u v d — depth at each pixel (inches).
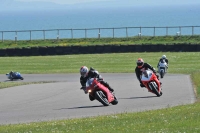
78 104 1969.7
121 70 3700.8
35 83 2962.6
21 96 2295.8
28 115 1743.4
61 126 1363.2
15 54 5861.2
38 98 2203.5
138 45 5787.4
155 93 2102.6
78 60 4889.3
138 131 1186.6
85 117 1601.9
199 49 5679.1
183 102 1913.1
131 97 2119.8
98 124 1358.3
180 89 2330.2
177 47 5733.3
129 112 1673.2
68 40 6628.9
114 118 1467.8
